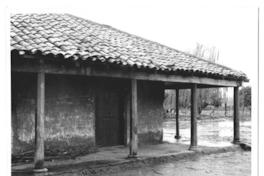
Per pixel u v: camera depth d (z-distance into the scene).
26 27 9.03
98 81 10.77
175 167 8.74
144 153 9.97
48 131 9.29
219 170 8.39
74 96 9.92
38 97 7.23
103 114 11.04
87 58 7.57
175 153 9.99
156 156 9.35
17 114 8.66
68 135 9.70
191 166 8.88
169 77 9.97
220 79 11.71
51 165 8.02
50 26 9.89
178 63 10.32
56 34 9.02
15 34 7.79
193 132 10.76
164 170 8.34
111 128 11.30
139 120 11.95
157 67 8.98
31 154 8.71
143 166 8.84
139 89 12.03
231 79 12.02
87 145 10.09
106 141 11.13
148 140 12.30
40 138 7.19
